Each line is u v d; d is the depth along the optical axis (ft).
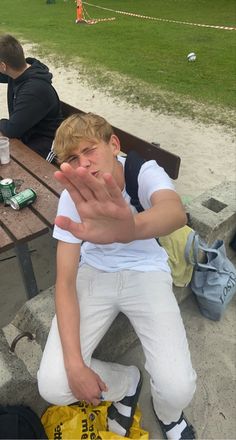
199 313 8.48
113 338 7.04
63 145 5.52
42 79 10.23
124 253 6.12
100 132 5.55
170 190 5.45
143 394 7.06
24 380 5.80
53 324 5.84
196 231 8.36
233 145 15.87
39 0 55.31
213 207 9.16
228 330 8.15
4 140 8.90
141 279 5.95
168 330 5.49
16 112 10.16
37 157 9.30
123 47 30.27
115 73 24.29
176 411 5.73
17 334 6.69
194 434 6.44
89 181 3.90
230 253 9.55
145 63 26.32
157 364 5.31
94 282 6.06
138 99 20.33
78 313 5.55
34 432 5.57
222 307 7.88
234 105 19.62
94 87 22.03
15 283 9.47
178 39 32.71
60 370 5.27
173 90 21.53
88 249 6.29
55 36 34.04
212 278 7.84
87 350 5.65
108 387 5.93
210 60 26.86
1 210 7.29
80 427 5.94
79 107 19.49
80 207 4.09
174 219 5.03
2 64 9.99
